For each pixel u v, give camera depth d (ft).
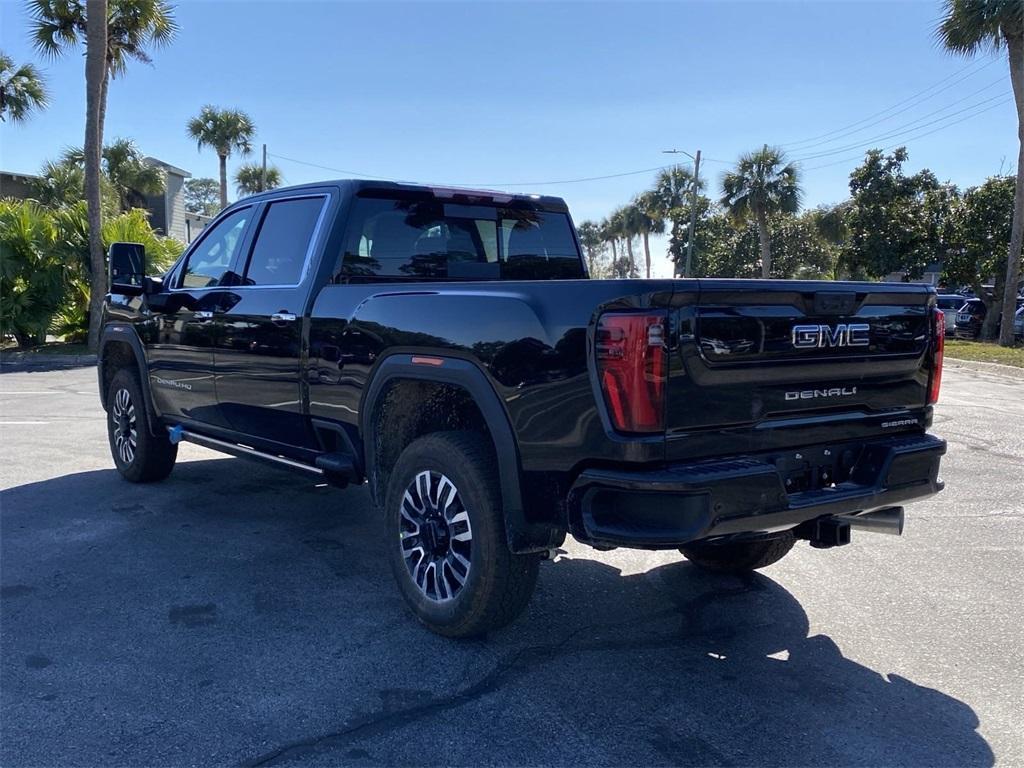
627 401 10.44
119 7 67.67
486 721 10.89
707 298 10.64
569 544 18.30
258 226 17.89
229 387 17.66
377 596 15.02
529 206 18.65
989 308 99.09
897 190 106.22
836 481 12.40
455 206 17.39
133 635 13.28
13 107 81.82
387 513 13.94
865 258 109.29
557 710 11.21
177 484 22.52
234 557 16.93
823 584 16.10
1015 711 11.39
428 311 12.95
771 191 129.49
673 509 10.46
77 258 64.34
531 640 13.35
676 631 13.82
